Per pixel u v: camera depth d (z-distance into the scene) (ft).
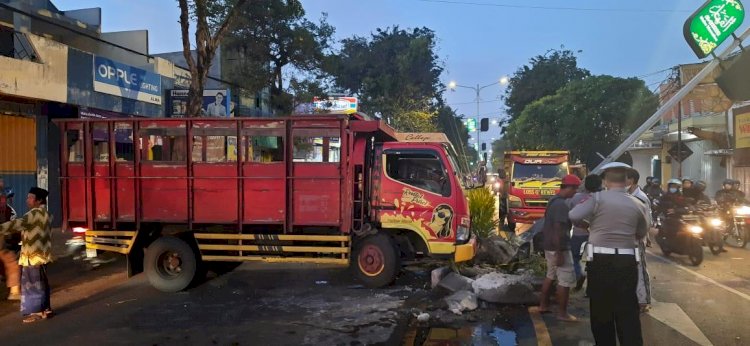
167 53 72.54
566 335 19.10
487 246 30.96
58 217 46.03
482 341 18.61
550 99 112.88
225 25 42.29
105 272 31.94
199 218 26.96
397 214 26.68
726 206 41.60
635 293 14.21
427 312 22.30
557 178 54.03
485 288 23.35
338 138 26.37
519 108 155.33
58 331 20.51
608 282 14.17
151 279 26.99
